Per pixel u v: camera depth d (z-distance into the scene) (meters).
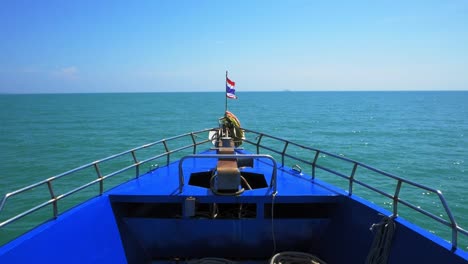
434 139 44.06
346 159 5.76
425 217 15.69
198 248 5.86
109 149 35.97
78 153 33.56
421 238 3.98
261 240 5.82
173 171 7.44
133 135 48.09
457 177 23.77
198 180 7.75
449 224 3.71
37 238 4.14
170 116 85.00
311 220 5.73
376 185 21.19
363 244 4.98
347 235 5.36
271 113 96.69
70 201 17.33
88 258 4.72
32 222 14.70
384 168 26.69
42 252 4.14
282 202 5.58
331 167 26.36
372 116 86.81
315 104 160.88
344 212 5.55
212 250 5.89
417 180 23.02
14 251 3.79
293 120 73.19
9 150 35.31
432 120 74.75
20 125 63.44
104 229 5.23
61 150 35.41
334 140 42.75
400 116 87.06
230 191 5.60
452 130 54.72
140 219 5.69
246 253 5.93
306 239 5.89
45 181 4.68
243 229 5.72
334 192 5.80
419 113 99.31
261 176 7.56
